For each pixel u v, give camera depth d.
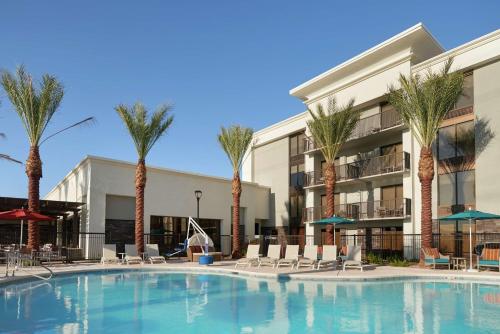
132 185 26.56
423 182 20.66
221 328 8.41
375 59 26.91
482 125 21.89
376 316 9.55
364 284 15.15
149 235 26.88
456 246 22.55
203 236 24.16
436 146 24.03
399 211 25.23
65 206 23.77
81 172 25.66
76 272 17.69
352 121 25.77
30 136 20.77
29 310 10.10
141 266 20.39
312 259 19.80
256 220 37.75
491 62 21.75
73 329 8.22
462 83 20.09
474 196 22.06
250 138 28.58
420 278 16.52
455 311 10.14
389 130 25.95
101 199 24.83
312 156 32.75
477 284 15.28
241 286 14.59
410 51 25.03
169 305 10.91
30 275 15.55
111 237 25.47
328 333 8.03
